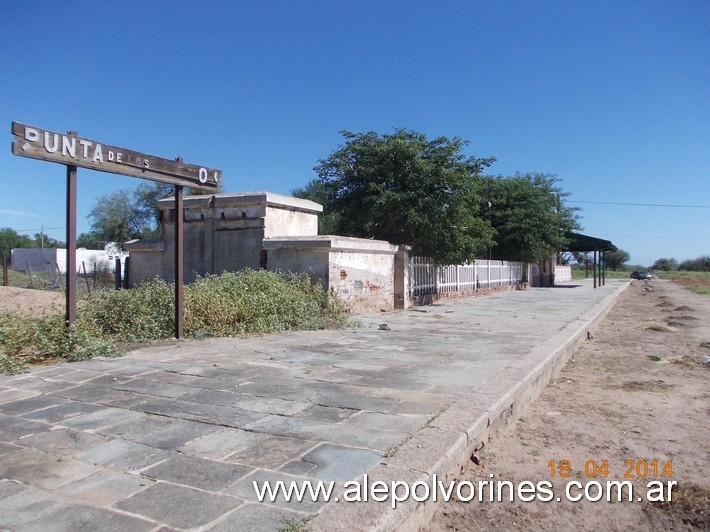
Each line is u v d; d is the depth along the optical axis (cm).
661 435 504
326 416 456
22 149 618
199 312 916
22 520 277
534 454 452
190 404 489
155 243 1467
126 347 767
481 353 780
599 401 630
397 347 830
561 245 3306
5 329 675
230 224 1351
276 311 1009
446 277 2000
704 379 749
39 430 416
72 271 710
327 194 1819
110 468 344
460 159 1712
